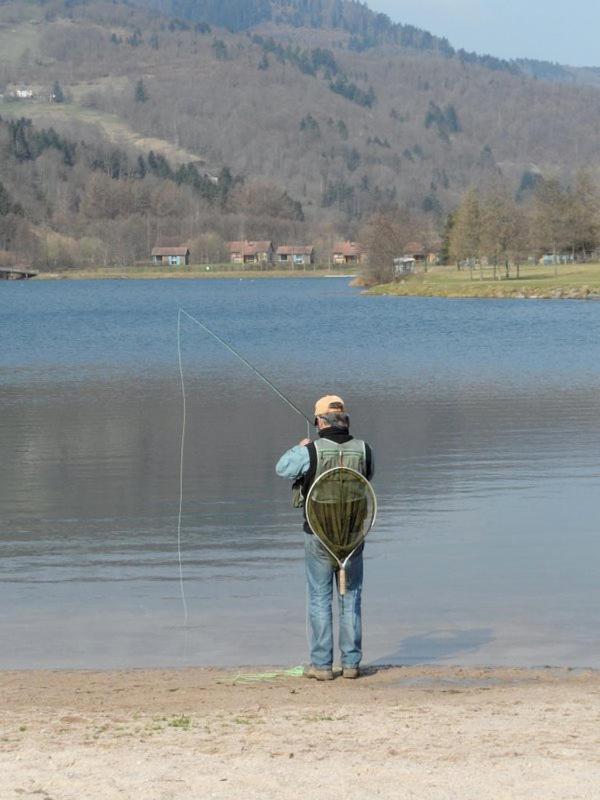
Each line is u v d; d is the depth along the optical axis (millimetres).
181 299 121062
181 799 5953
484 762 6500
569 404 29516
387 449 22547
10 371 41281
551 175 135625
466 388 33938
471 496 17859
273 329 66250
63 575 13102
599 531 15367
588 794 5949
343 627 9258
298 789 6078
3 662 9867
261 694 8609
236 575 13047
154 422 26969
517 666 9664
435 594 12242
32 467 20922
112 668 9672
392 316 78250
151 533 15359
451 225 172000
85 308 100750
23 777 6312
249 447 23047
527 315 76000
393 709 7957
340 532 9070
